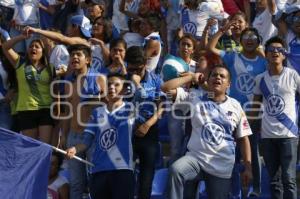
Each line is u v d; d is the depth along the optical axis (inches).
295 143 900.6
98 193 847.1
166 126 1076.5
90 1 1272.1
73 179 906.1
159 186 972.6
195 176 832.9
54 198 907.4
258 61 965.2
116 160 840.3
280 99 904.9
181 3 1216.2
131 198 842.2
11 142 830.5
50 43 1053.2
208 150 834.2
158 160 1033.5
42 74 975.0
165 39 1218.6
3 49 983.6
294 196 892.6
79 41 1007.0
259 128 940.6
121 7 1251.2
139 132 868.0
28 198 825.5
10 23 1314.0
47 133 977.5
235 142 865.5
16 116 1014.4
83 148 844.0
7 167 825.5
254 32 962.7
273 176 909.2
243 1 1243.8
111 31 1082.7
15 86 1002.1
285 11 1080.2
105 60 986.7
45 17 1302.9
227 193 841.5
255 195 959.6
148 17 1093.8
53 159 910.4
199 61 974.4
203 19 1168.8
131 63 886.4
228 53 979.9
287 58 1039.6
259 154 990.4
